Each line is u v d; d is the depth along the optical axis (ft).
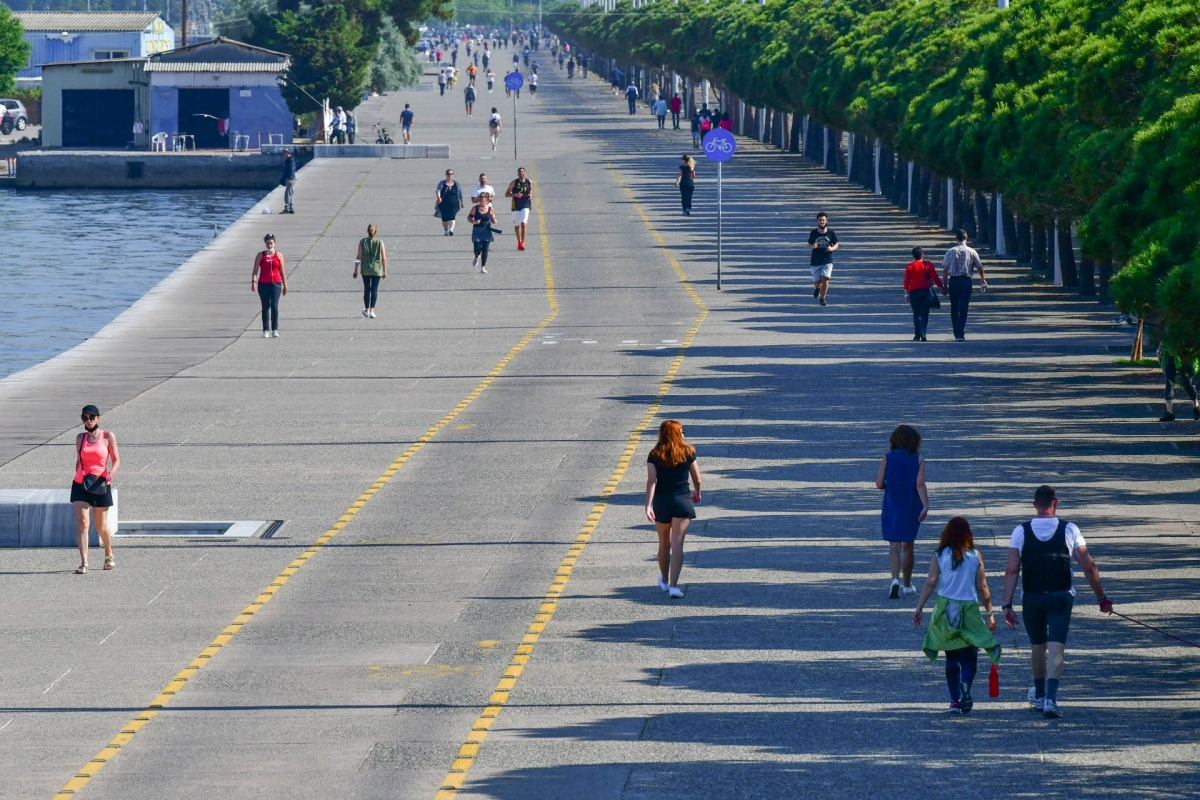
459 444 294.25
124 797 134.51
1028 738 145.59
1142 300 249.55
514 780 136.87
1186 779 134.41
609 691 161.89
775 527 232.12
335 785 136.56
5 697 163.02
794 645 176.86
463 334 428.97
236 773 140.15
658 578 206.39
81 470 215.10
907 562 196.75
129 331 435.53
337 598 199.93
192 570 214.69
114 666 173.27
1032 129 424.05
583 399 335.88
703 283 517.14
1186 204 260.21
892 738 146.20
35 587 207.51
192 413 325.83
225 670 171.42
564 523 236.84
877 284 510.58
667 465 197.26
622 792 133.18
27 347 533.55
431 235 636.48
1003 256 580.30
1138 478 257.34
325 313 467.11
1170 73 337.11
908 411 316.40
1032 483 254.27
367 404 334.85
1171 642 175.32
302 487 262.26
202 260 569.64
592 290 506.48
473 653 176.04
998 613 190.08
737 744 145.07
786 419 310.45
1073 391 334.24
